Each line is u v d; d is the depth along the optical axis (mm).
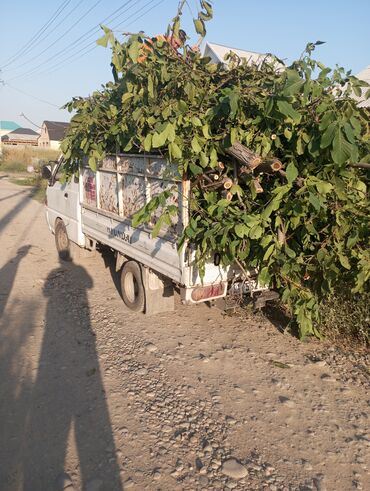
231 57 4934
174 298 6305
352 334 5199
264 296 4926
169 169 4215
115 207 5863
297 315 4641
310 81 3582
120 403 3865
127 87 4465
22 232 11094
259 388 4184
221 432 3523
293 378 4387
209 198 4098
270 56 4637
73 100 5695
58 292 6719
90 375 4320
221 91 4020
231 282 4773
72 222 7570
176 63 4301
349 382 4355
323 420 3730
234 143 3820
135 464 3143
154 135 3852
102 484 2949
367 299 4910
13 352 4746
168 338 5184
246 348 4988
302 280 4570
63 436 3424
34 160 33719
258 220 3820
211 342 5121
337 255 3979
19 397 3922
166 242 4711
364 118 3955
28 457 3197
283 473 3102
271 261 4117
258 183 3914
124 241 5734
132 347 4938
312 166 3830
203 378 4320
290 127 3838
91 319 5699
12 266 8062
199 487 2949
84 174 6887
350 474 3117
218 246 3992
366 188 4227
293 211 3799
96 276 7520
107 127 5328
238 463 3162
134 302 5922
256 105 3912
